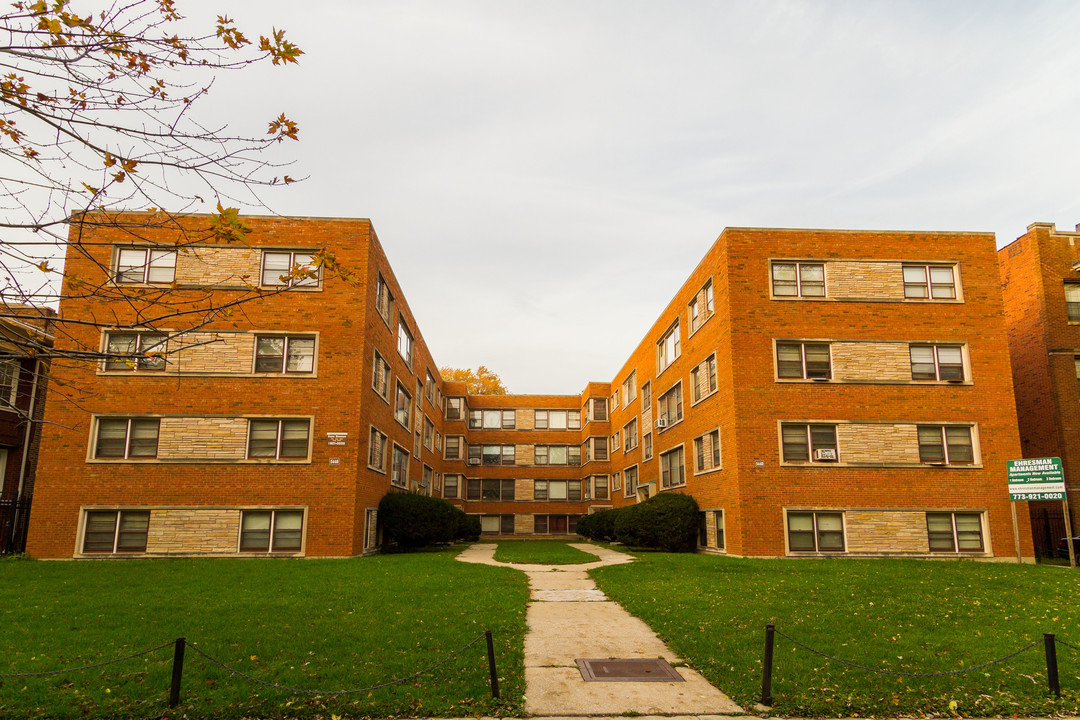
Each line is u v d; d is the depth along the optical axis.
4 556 19.98
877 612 11.61
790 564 18.64
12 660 8.28
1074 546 22.30
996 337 22.70
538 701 7.46
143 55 5.06
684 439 27.73
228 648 8.84
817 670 8.31
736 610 11.67
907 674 7.68
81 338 20.50
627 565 18.52
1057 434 24.05
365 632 9.78
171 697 7.02
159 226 5.60
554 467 50.81
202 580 14.59
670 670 8.59
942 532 21.53
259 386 21.08
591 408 48.47
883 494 21.61
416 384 34.16
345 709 6.97
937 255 23.14
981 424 22.14
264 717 6.84
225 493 20.53
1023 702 7.45
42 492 20.16
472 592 13.31
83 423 20.53
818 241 23.06
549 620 11.31
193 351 21.06
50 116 4.98
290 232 21.89
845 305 22.67
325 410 21.11
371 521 23.38
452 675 8.02
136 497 20.34
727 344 22.59
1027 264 25.75
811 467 21.66
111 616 10.70
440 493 45.75
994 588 14.45
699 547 25.22
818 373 22.34
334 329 21.53
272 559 19.52
